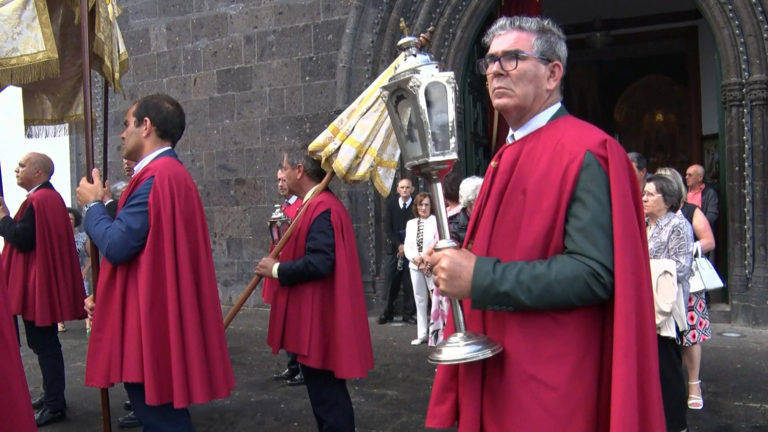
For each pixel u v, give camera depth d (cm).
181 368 250
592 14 1137
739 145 622
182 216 263
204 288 268
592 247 139
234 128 840
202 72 861
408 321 709
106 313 260
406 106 160
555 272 139
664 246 314
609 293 141
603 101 1341
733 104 622
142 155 282
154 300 252
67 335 725
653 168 1305
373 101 310
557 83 161
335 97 773
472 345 146
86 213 273
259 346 632
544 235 147
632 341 138
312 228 319
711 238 409
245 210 834
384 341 626
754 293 617
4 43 342
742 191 624
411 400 447
